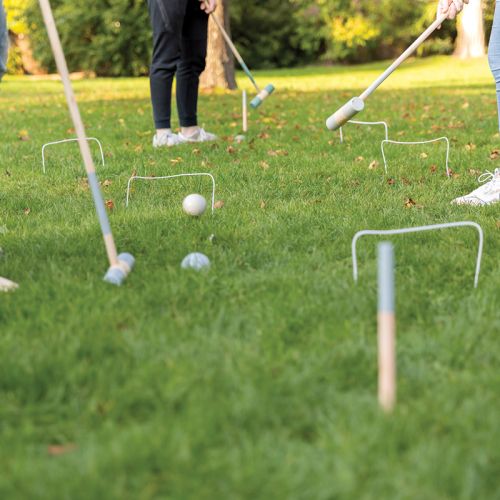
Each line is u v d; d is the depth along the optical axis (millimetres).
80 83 23031
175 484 2031
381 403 2334
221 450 2178
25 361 2652
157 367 2623
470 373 2623
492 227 4387
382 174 6266
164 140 7980
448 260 3781
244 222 4672
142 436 2199
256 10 31719
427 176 6160
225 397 2438
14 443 2242
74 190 5902
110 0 28750
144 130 9531
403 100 13445
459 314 3135
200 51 7891
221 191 5715
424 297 3355
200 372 2611
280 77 24375
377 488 2000
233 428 2295
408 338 2924
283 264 3836
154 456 2129
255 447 2166
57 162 7133
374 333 2988
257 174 6324
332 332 2961
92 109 12945
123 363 2693
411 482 2020
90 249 4105
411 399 2457
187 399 2439
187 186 5863
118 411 2404
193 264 3723
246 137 8633
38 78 28250
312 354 2748
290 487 2004
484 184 5430
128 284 3506
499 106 5242
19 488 2020
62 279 3494
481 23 29906
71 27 28891
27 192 5809
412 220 4645
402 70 26672
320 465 2086
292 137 8578
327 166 6656
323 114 11242
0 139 8992
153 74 7840
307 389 2494
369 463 2100
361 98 5082
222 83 17734
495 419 2287
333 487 1995
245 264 3861
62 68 3598
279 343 2857
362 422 2264
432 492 1976
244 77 24609
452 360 2756
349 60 33062
